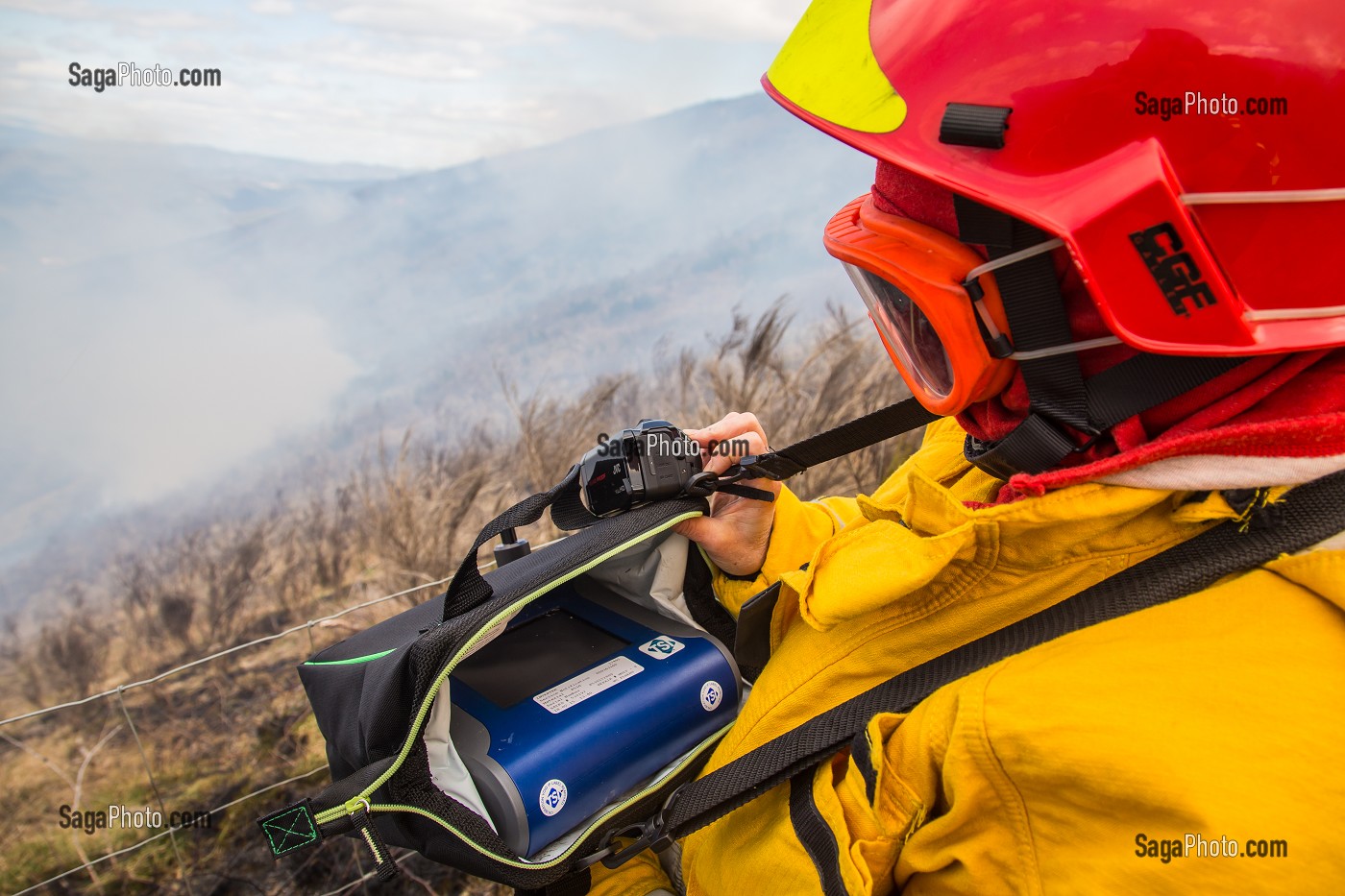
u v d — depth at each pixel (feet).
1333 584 2.02
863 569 2.78
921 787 2.56
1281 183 2.03
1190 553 2.27
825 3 2.77
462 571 3.15
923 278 2.45
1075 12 2.15
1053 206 2.13
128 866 7.27
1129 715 2.10
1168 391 2.24
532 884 3.06
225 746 8.96
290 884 6.91
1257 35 2.01
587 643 3.77
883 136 2.42
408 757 2.90
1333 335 2.08
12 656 13.53
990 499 3.21
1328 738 1.92
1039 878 2.28
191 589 13.61
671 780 3.42
